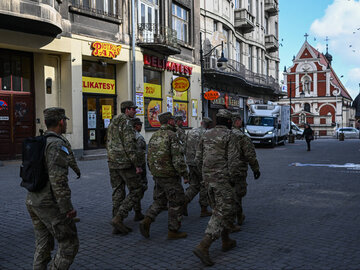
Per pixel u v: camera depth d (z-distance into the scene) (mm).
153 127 18859
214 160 4328
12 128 13273
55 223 3164
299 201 7281
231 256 4293
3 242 4836
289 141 32000
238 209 5539
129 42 16750
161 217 6199
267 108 25766
